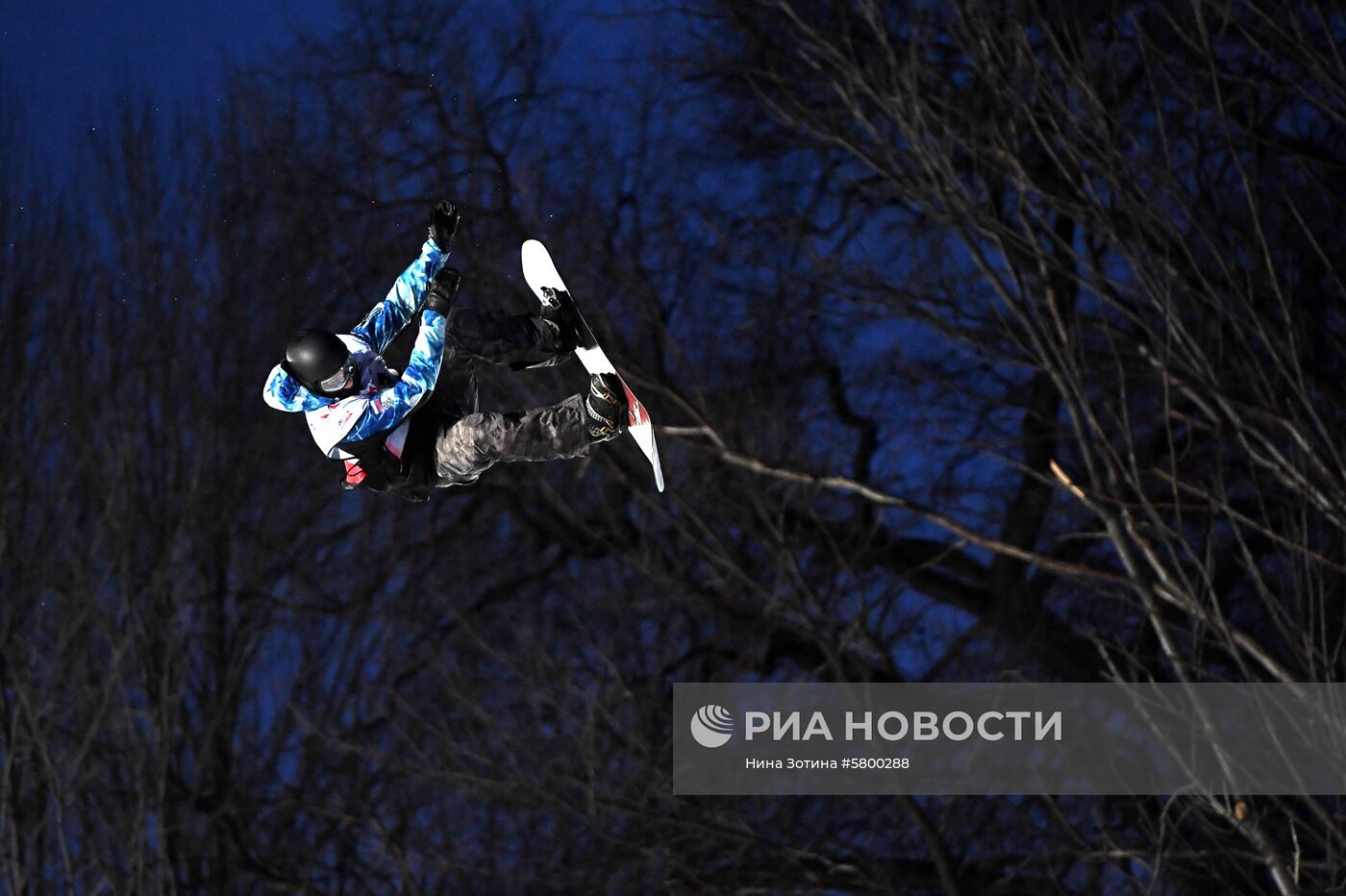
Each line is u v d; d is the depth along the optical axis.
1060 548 37.75
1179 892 27.98
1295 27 23.61
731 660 36.25
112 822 28.12
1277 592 29.59
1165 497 31.78
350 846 33.09
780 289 42.25
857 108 25.56
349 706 34.97
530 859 32.72
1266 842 17.64
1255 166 26.77
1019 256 22.95
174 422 32.78
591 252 41.62
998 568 37.81
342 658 34.59
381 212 40.50
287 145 39.91
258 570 33.88
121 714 28.78
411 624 37.03
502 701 35.56
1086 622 34.19
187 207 36.31
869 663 34.03
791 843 32.19
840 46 29.67
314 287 38.25
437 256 13.57
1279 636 28.92
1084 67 24.09
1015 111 24.91
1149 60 25.14
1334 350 27.09
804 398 41.62
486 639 37.62
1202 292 23.70
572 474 40.03
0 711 27.58
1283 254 27.03
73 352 31.62
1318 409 22.16
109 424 31.52
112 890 26.91
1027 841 32.19
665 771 32.78
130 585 29.83
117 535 29.98
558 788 31.59
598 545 39.22
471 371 14.19
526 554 42.22
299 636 34.81
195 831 30.80
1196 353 20.55
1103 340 33.97
